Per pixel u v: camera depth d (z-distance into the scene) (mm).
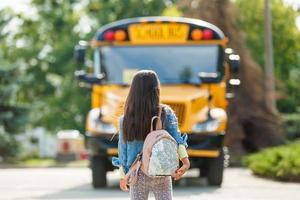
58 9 88938
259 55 68188
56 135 85875
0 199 21875
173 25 26562
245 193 23422
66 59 84125
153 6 82000
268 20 51406
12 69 61594
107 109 25062
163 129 10086
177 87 25844
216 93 25859
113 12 82875
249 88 50062
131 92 10109
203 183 28656
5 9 75312
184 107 24641
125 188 10164
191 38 26469
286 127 58469
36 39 89438
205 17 49562
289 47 70250
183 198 21547
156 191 10016
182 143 10156
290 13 70125
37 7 89250
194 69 26188
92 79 25906
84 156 61562
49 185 28078
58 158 60000
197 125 24688
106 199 21562
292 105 68000
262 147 50125
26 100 88062
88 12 87125
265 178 31391
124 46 26531
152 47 26469
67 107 83875
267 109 50625
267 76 51031
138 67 26250
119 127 10180
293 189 25141
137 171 9953
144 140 10023
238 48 49969
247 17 68375
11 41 88188
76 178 32688
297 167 28781
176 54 26359
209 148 24672
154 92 10094
